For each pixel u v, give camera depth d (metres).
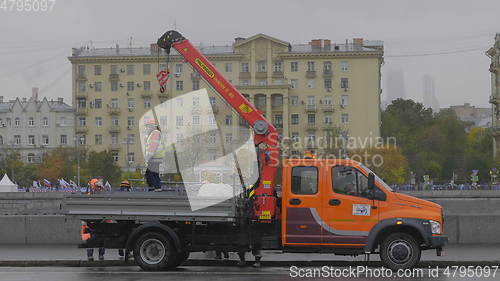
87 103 106.81
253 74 102.81
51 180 95.19
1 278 14.74
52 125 112.62
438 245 15.09
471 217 20.20
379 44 108.81
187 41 16.91
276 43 103.12
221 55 102.94
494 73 120.56
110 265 17.44
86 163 97.62
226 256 18.14
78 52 108.94
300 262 17.25
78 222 21.08
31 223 21.17
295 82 103.31
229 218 15.37
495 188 89.56
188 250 15.95
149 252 15.98
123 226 16.11
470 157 110.94
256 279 14.37
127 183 17.72
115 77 105.31
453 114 142.62
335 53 102.44
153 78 104.25
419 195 76.62
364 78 102.62
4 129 113.88
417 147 115.19
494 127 116.38
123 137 105.50
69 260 17.45
